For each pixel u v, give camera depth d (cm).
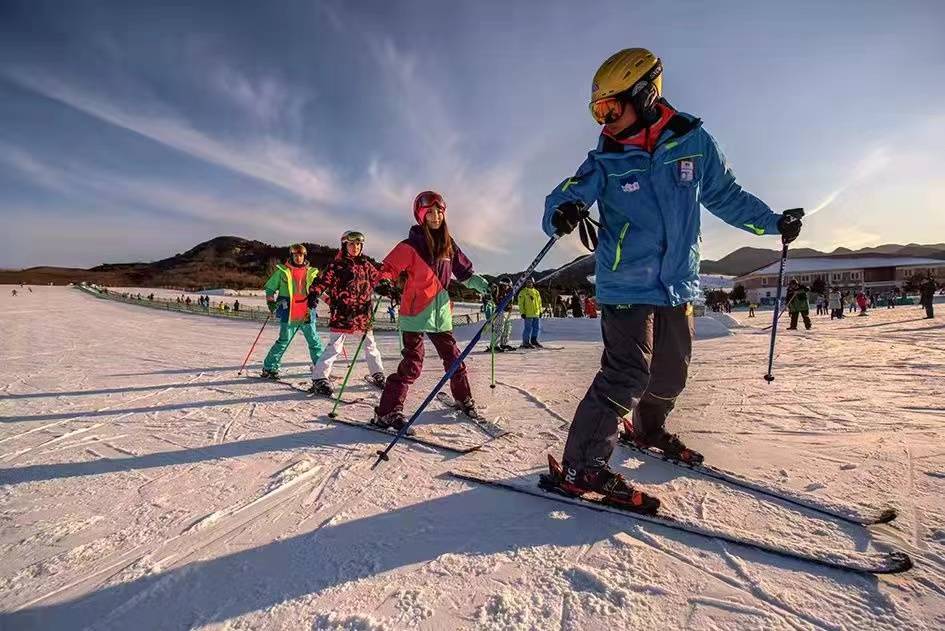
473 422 354
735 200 229
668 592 148
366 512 210
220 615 144
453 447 293
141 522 206
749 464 248
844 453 257
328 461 279
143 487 245
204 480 253
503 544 179
